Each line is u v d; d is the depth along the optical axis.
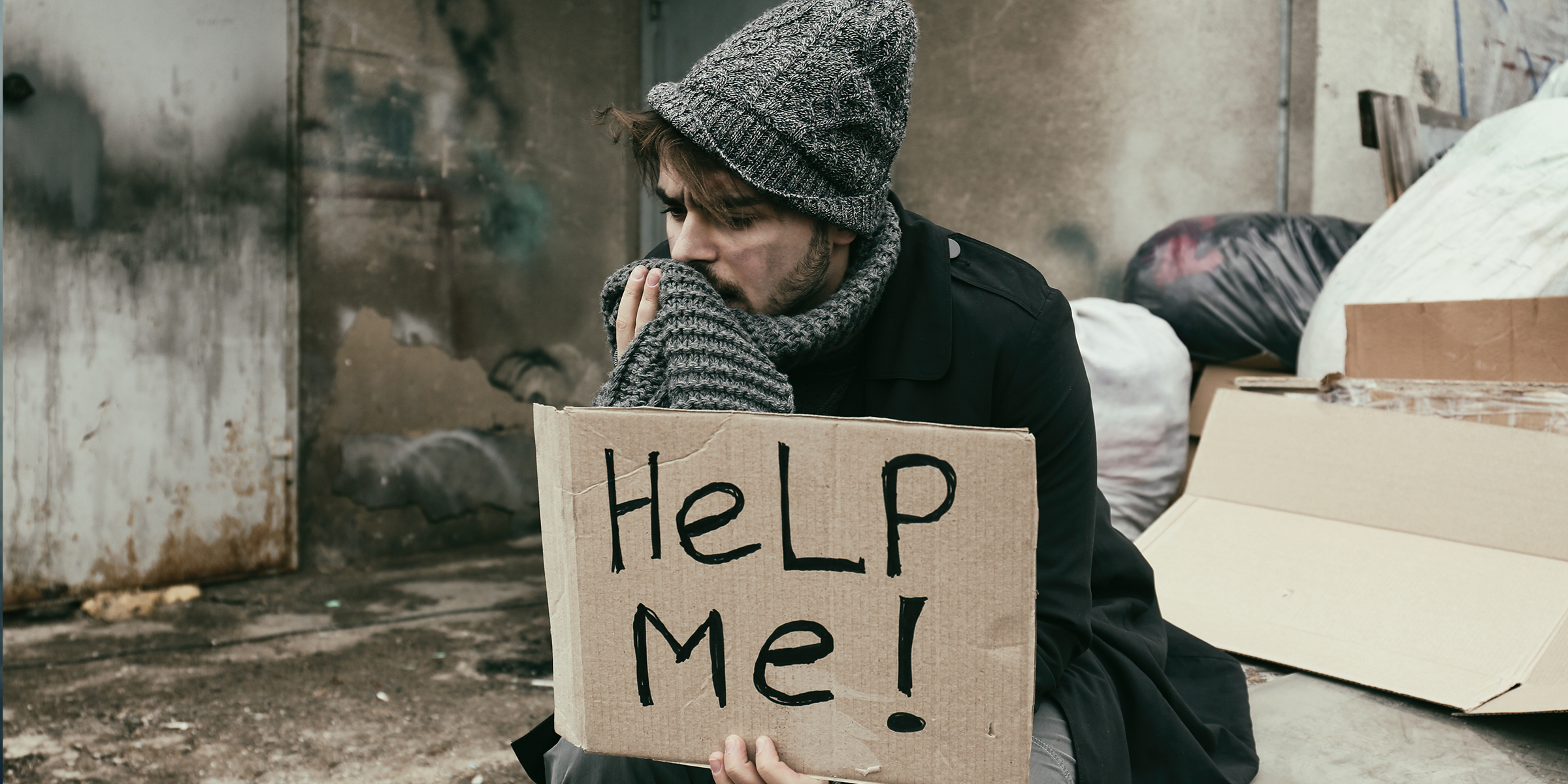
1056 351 0.99
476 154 3.59
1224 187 2.82
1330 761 1.18
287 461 3.25
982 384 0.98
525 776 1.88
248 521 3.19
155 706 2.21
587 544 0.75
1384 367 1.82
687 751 0.76
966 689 0.72
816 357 1.00
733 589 0.74
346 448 3.38
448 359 3.58
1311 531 1.61
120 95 2.86
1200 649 1.27
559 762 1.01
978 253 1.07
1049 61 2.93
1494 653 1.33
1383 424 1.62
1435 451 1.57
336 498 3.37
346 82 3.28
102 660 2.50
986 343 0.99
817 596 0.73
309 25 3.19
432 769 1.91
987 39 3.00
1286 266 2.34
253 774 1.88
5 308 2.75
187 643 2.63
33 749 1.99
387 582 3.21
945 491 0.71
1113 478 2.15
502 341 3.71
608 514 0.75
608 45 3.93
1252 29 2.79
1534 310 1.65
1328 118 2.79
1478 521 1.50
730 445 0.73
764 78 0.88
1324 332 2.10
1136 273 2.50
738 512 0.73
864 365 1.02
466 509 3.67
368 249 3.36
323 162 3.25
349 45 3.27
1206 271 2.36
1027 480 0.69
